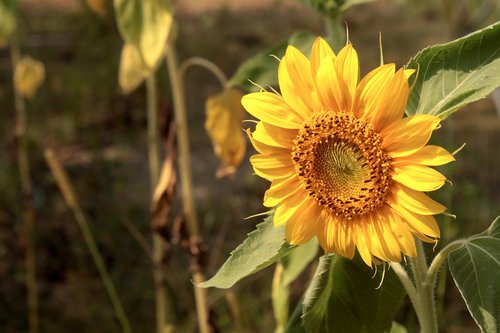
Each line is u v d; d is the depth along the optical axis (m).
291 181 1.06
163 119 1.75
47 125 4.11
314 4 1.33
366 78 1.04
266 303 2.44
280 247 1.07
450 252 1.09
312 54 1.05
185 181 1.75
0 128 4.02
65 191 1.85
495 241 1.08
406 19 6.23
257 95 1.06
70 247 2.99
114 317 2.65
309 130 1.05
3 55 5.20
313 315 1.17
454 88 1.10
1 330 2.69
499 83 1.08
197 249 1.74
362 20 6.23
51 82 4.64
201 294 1.77
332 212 1.05
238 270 1.08
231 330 2.27
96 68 4.84
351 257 1.06
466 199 3.03
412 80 1.11
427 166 1.03
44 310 2.73
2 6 1.90
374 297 1.18
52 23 5.62
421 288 1.12
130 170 3.77
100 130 4.16
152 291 2.71
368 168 1.04
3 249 3.01
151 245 3.03
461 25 2.55
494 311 1.05
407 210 1.03
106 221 3.16
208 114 1.63
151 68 1.52
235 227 3.16
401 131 1.03
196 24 6.27
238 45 5.74
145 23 1.51
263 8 6.59
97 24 5.17
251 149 3.86
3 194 3.27
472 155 3.58
